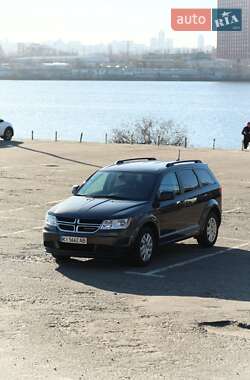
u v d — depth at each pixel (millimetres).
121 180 22562
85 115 180250
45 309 16219
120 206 20953
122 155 57750
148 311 16250
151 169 22891
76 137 108688
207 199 24469
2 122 70250
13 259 21859
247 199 36438
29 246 23922
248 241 26000
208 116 176500
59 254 20922
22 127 136500
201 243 24719
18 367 12234
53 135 113438
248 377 11922
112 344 13664
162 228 21906
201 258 22828
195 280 19703
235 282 19547
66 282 19094
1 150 60312
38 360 12641
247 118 169375
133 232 20594
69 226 20672
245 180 43969
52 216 21125
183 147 68812
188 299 17516
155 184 22125
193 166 24375
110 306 16656
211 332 14664
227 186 41219
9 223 28438
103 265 21469
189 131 126250
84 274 20156
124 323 15188
